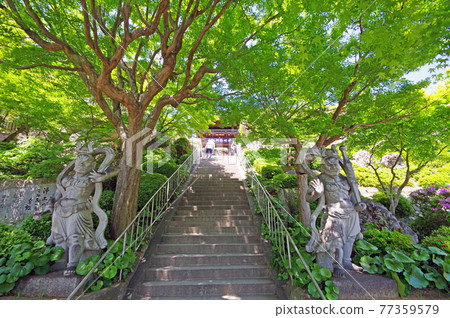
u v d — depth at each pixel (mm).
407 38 2541
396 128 5789
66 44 4012
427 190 7457
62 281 3053
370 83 4688
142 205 5660
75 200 3441
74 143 6812
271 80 4699
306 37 4723
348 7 2857
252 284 3699
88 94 6180
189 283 3732
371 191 8898
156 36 5879
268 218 5207
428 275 3174
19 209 5355
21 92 5812
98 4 4309
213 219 5949
